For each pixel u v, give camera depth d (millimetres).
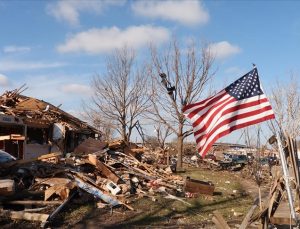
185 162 41281
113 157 23344
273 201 8375
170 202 16656
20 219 11469
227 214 15180
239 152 48094
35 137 26797
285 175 7758
